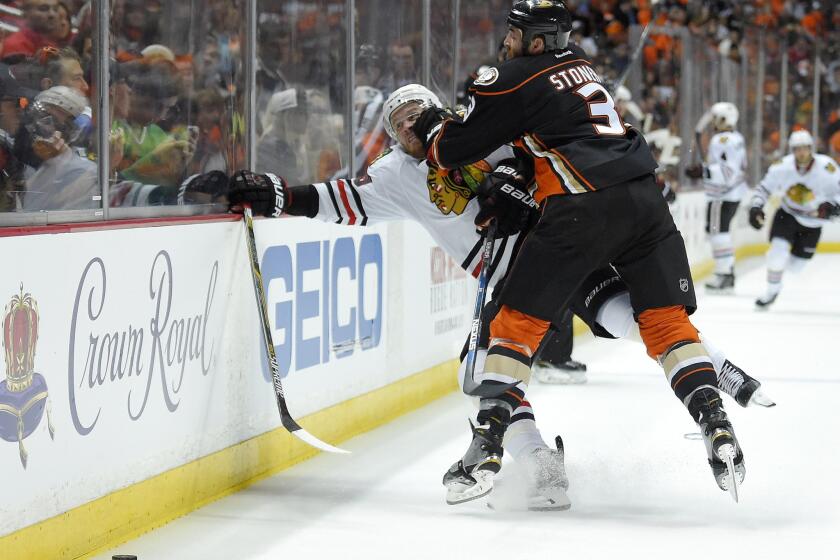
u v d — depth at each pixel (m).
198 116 15.36
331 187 15.38
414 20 22.20
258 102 16.97
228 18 16.02
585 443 18.36
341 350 18.44
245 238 15.46
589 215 13.58
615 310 14.74
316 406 17.67
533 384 24.08
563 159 13.66
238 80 16.41
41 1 12.19
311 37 18.53
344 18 19.55
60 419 11.66
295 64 18.08
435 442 18.52
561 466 14.46
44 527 11.45
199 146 15.41
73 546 11.95
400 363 20.81
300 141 18.39
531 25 14.11
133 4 13.82
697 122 46.12
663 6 48.16
